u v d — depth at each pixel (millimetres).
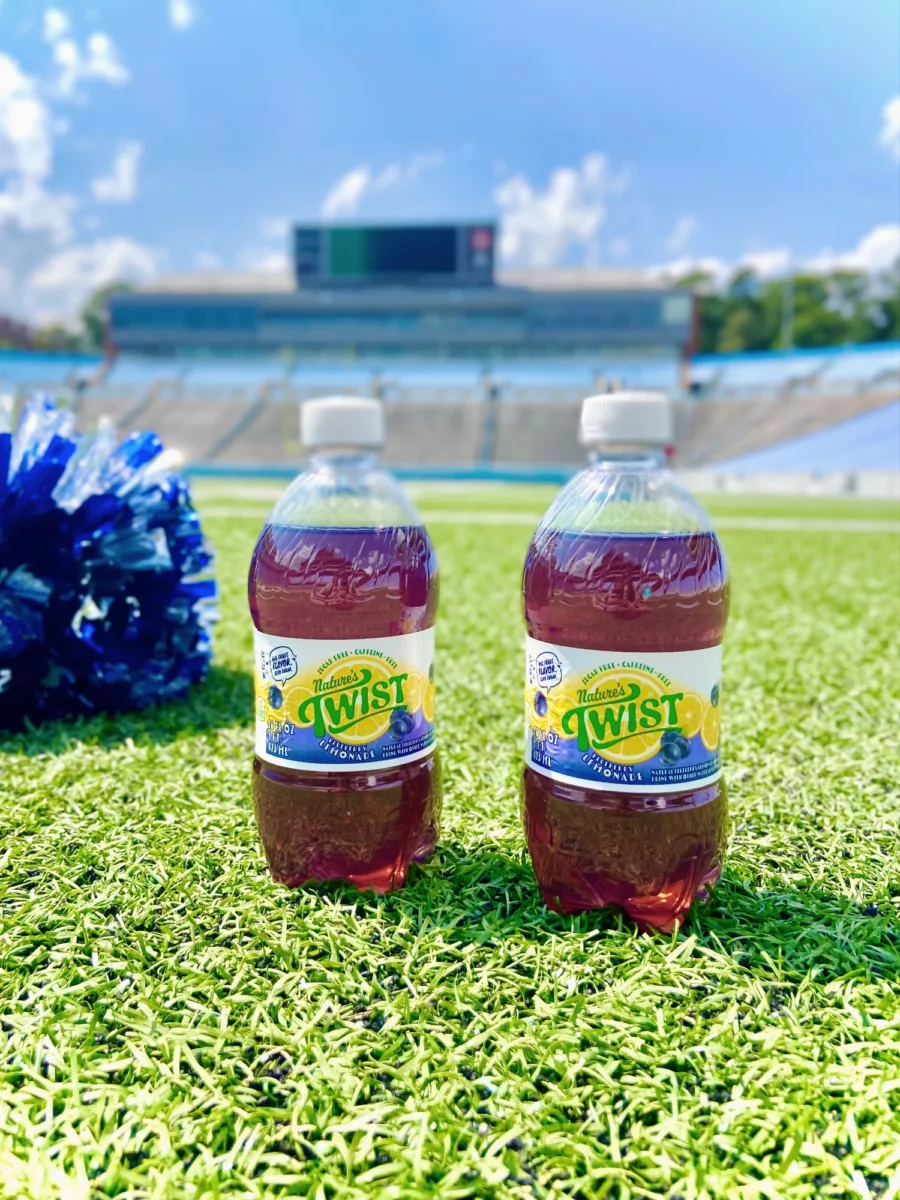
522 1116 221
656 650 277
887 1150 208
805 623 885
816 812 403
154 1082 231
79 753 464
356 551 322
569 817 293
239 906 311
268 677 313
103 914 312
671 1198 201
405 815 322
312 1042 245
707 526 323
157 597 543
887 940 298
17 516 488
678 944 290
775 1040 245
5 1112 219
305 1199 199
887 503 3898
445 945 288
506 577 1234
